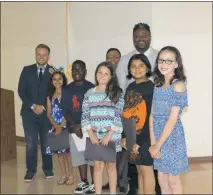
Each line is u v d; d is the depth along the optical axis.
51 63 5.34
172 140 2.11
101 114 2.49
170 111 2.06
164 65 2.11
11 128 4.42
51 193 2.81
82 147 2.79
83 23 5.02
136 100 2.33
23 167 3.87
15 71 5.98
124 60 2.84
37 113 3.37
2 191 2.88
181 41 4.22
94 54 4.95
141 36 2.75
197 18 4.21
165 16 4.24
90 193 2.81
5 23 6.02
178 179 2.19
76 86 3.06
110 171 2.59
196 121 4.23
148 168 2.31
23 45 5.85
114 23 4.76
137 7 4.48
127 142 2.32
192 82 4.21
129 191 2.63
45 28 5.50
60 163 3.17
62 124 3.10
